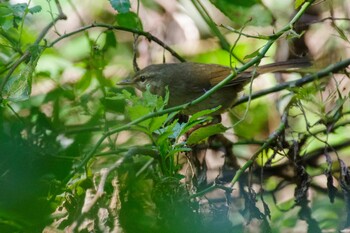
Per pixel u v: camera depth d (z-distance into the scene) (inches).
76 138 364.8
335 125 426.9
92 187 281.1
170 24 536.7
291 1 485.4
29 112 398.9
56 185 291.7
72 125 399.2
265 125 511.2
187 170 374.3
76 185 286.5
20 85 323.3
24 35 481.1
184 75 468.1
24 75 324.5
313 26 464.1
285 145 371.9
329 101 407.5
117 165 274.5
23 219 254.5
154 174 320.5
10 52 430.0
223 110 461.1
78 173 307.4
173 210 282.7
